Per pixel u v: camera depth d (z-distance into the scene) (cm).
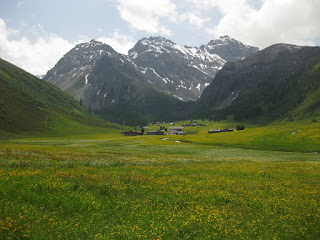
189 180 2459
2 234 1080
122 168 3100
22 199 1492
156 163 3953
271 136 11088
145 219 1400
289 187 2328
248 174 3031
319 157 6075
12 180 1819
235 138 12256
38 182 1819
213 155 6638
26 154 3734
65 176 2173
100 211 1473
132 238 1162
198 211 1539
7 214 1248
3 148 4584
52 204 1488
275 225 1394
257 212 1605
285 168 3656
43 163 2962
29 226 1176
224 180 2545
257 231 1310
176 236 1228
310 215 1552
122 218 1404
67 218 1327
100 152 5838
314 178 2833
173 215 1450
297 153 7200
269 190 2172
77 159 3784
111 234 1185
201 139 12888
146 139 13125
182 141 12406
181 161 4450
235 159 5325
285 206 1711
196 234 1254
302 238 1250
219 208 1655
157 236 1191
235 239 1212
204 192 2005
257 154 6919
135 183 2205
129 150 7556
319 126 11462
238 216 1512
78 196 1650
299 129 11456
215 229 1309
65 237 1139
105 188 1917
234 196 1923
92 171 2669
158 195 1880
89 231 1220
